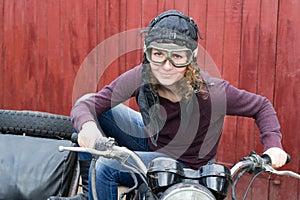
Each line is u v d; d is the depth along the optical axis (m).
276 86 6.84
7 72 9.59
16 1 9.35
